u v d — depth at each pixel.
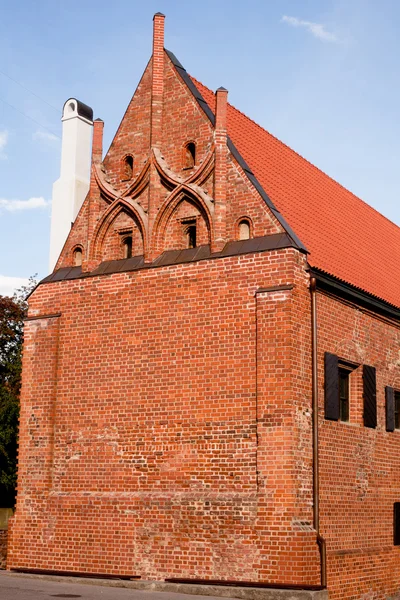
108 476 21.72
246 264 20.52
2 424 38.69
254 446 19.55
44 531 22.36
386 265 28.33
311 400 20.02
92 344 22.81
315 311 20.41
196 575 19.61
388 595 22.38
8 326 50.50
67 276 23.83
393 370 24.86
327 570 19.38
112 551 21.06
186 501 20.14
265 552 18.77
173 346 21.31
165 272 21.86
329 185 29.62
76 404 22.73
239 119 26.36
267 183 24.00
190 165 22.89
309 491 19.42
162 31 24.11
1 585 19.88
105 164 24.38
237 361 20.20
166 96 23.59
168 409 21.06
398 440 24.59
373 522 22.41
